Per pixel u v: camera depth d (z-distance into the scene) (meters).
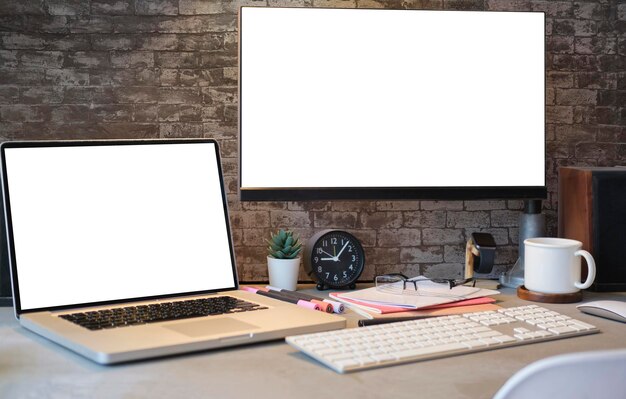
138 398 1.03
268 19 1.74
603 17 1.96
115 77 1.83
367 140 1.77
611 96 1.98
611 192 1.78
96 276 1.50
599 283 1.78
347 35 1.76
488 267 1.79
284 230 1.84
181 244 1.60
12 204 1.45
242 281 1.89
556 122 1.96
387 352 1.22
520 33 1.80
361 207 1.91
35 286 1.45
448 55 1.79
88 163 1.54
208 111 1.86
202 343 1.24
